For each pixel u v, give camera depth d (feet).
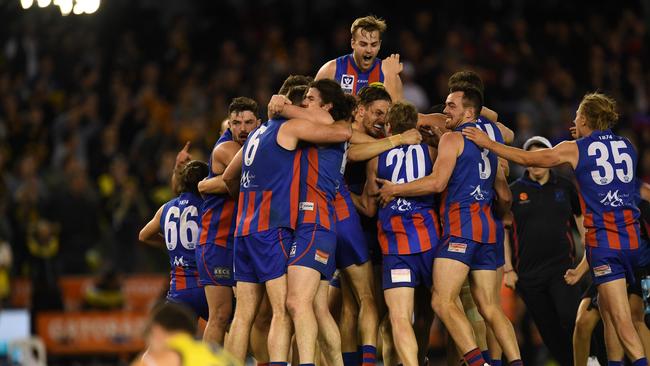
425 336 115.55
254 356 114.01
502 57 255.09
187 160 123.85
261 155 101.45
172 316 75.82
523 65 259.60
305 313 99.50
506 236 127.85
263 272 101.40
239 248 103.45
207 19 280.72
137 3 268.21
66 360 183.21
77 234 194.90
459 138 105.60
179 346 74.38
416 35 263.08
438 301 104.94
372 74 118.83
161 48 260.83
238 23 277.23
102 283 187.52
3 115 226.17
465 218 105.40
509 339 106.32
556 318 127.03
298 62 252.42
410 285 106.22
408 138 107.45
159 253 199.93
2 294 187.11
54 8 252.01
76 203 196.03
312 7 292.81
